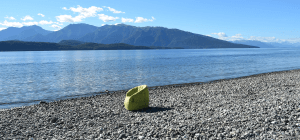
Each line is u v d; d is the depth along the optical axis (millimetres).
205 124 9164
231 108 11984
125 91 24297
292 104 11430
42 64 76625
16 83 32312
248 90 19250
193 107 13234
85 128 9789
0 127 10172
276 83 23109
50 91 25547
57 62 86625
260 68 51562
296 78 27125
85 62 83625
